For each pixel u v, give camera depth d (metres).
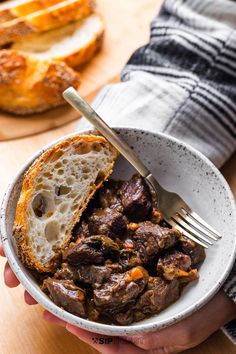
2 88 0.80
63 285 0.53
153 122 0.71
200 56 0.75
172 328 0.56
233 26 0.77
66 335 0.60
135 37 0.92
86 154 0.57
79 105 0.60
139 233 0.56
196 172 0.62
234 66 0.74
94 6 0.93
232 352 0.59
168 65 0.77
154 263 0.56
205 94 0.73
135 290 0.52
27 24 0.87
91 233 0.58
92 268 0.53
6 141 0.77
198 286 0.56
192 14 0.78
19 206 0.55
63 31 0.90
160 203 0.60
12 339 0.60
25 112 0.81
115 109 0.73
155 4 0.97
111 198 0.60
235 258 0.56
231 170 0.73
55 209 0.57
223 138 0.72
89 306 0.53
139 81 0.74
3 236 0.54
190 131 0.72
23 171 0.58
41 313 0.61
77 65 0.88
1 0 0.91
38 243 0.55
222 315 0.58
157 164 0.63
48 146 0.59
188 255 0.57
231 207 0.58
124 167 0.63
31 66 0.82
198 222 0.59
